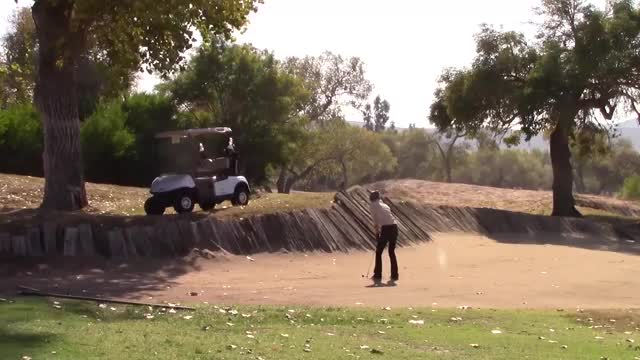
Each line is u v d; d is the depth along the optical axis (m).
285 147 43.25
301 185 86.44
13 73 23.38
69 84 20.78
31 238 17.05
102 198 25.20
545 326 11.50
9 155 32.81
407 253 21.12
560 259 21.05
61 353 8.35
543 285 16.28
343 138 71.56
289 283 15.84
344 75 70.38
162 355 8.42
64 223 17.70
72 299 12.66
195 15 20.19
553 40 34.94
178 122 39.44
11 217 18.39
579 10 34.34
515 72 35.50
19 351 8.37
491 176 102.81
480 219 27.34
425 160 102.62
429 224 25.02
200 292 14.41
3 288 13.79
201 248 18.27
